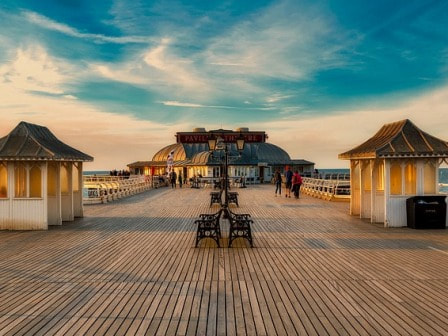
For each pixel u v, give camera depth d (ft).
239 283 23.81
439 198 43.57
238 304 20.33
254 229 43.47
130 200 81.46
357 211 55.62
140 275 25.61
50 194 47.98
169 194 99.04
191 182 144.77
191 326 17.74
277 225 46.34
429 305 20.18
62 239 37.99
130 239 37.86
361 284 23.62
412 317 18.66
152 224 47.60
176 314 19.08
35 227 43.65
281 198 84.43
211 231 38.55
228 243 35.32
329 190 81.51
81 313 19.24
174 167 177.99
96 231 42.55
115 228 44.60
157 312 19.33
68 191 50.88
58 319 18.53
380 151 43.27
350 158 50.78
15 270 26.94
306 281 24.23
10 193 43.70
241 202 75.20
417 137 45.75
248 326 17.72
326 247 34.06
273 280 24.43
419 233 40.78
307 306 20.04
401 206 44.83
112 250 33.06
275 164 183.73
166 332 17.15
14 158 42.39
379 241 36.65
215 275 25.53
